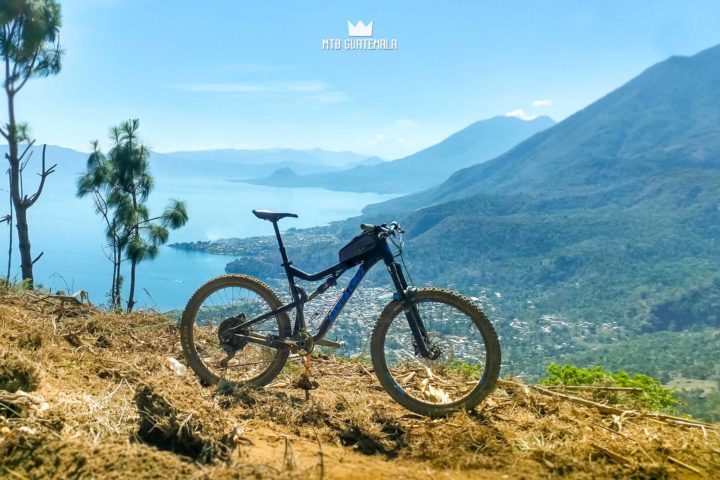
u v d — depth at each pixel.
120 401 3.04
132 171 20.95
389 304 3.70
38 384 2.98
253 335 3.92
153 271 150.12
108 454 2.39
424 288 3.73
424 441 3.01
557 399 3.71
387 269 3.76
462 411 3.39
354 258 3.79
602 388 4.11
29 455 2.34
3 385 2.82
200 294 4.12
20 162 16.92
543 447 2.92
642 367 88.94
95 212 21.08
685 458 2.90
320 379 4.20
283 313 3.92
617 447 2.96
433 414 3.51
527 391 3.75
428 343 3.67
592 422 3.32
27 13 15.55
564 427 3.18
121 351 4.26
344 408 3.41
